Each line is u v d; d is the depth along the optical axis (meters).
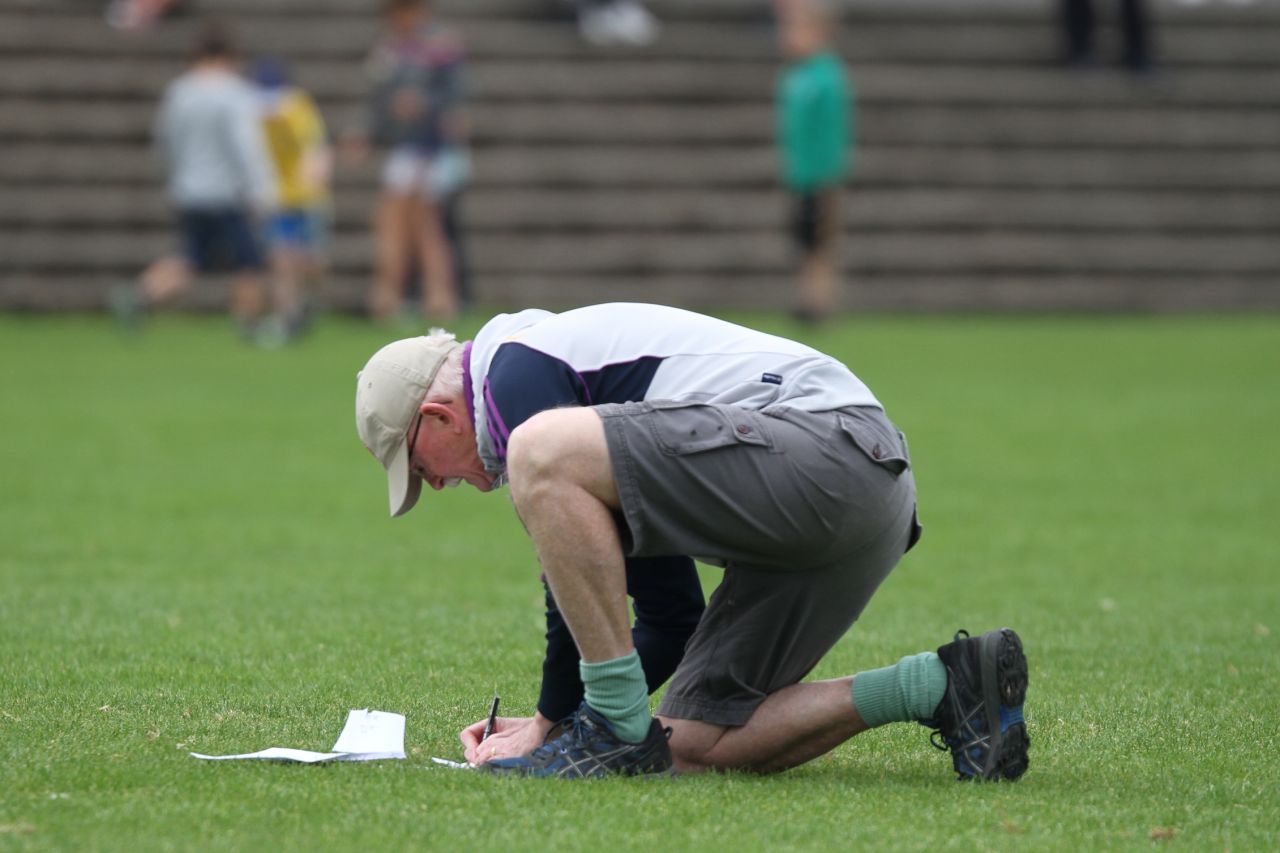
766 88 79.69
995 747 14.59
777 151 78.31
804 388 14.52
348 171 74.56
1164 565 27.14
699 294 74.19
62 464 36.31
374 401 14.78
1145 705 17.78
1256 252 79.81
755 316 72.69
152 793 13.70
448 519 31.52
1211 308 78.75
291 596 23.84
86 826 12.76
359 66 77.94
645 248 74.44
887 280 77.06
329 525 30.44
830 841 12.73
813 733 14.80
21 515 30.56
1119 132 81.44
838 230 77.06
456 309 64.12
